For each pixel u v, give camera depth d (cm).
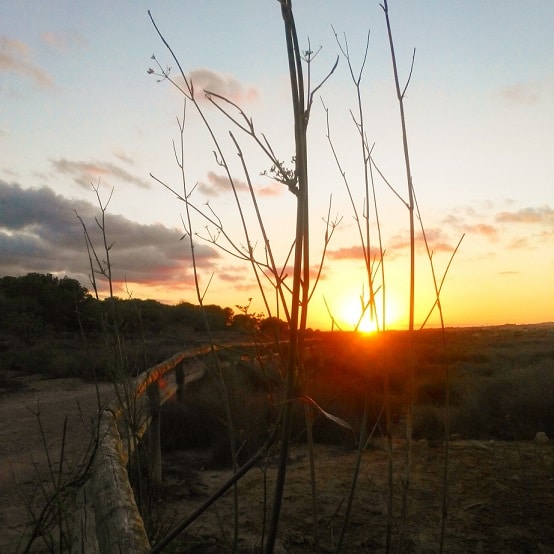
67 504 316
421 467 726
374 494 621
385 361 187
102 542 223
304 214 131
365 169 205
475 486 651
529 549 495
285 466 127
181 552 395
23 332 3127
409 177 184
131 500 246
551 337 5625
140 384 416
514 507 591
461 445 853
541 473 705
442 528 206
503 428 984
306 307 131
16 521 478
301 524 544
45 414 1141
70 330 3531
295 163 133
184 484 661
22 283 3841
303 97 134
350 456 770
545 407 1005
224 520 551
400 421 967
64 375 1927
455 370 1633
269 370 158
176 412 903
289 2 135
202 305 226
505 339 5234
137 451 350
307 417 174
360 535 514
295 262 130
